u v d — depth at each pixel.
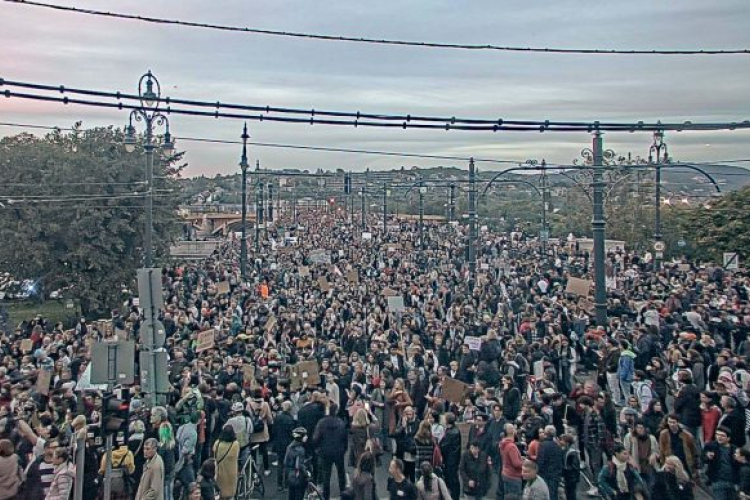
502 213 98.50
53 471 12.10
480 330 24.92
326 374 18.06
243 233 42.94
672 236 56.66
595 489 14.71
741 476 12.32
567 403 16.03
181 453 13.48
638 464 13.61
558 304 29.23
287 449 14.07
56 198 37.38
